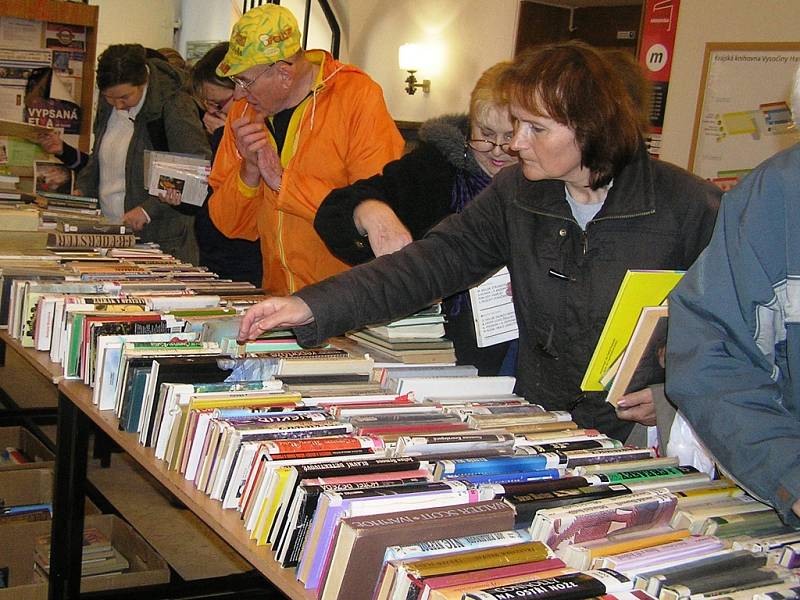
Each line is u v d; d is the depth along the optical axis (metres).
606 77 1.58
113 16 9.02
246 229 3.03
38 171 4.22
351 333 2.31
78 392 2.25
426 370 2.09
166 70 4.01
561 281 1.79
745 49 4.70
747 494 1.53
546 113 1.57
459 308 2.25
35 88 4.91
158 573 2.76
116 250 3.41
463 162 2.19
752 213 1.25
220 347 2.13
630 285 1.61
